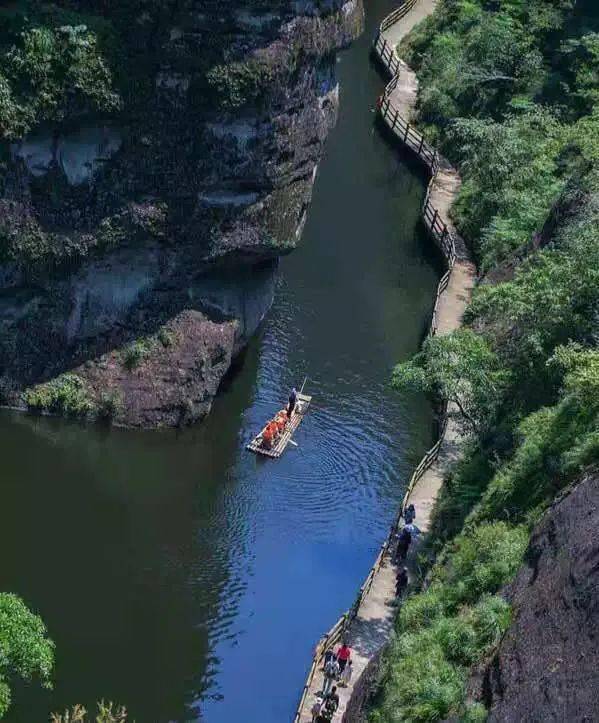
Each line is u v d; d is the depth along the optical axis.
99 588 42.16
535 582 30.62
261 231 49.28
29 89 44.41
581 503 30.78
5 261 46.81
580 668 26.36
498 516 36.50
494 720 27.77
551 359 38.25
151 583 42.69
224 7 45.09
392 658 33.84
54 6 44.66
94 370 48.88
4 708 29.48
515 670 28.38
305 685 38.06
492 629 31.08
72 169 46.28
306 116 49.06
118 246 47.72
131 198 47.12
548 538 31.30
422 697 31.05
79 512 45.19
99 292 48.72
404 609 36.03
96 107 45.16
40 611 40.78
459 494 41.94
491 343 48.47
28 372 48.44
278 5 45.66
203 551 44.22
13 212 46.06
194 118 46.59
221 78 45.72
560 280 43.00
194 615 41.62
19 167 45.59
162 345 49.31
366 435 50.75
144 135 46.47
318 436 50.31
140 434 48.53
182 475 47.47
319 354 55.25
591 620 26.95
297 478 48.06
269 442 48.81
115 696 38.25
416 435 51.00
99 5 45.12
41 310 48.41
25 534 43.84
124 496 46.12
